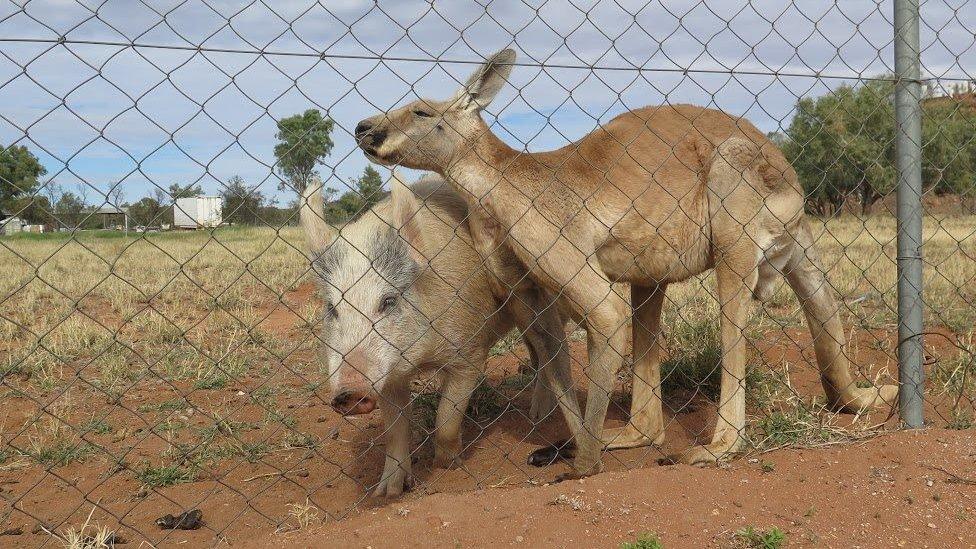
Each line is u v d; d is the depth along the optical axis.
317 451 5.62
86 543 3.98
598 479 4.10
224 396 6.95
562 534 3.54
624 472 4.20
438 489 4.90
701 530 3.62
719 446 4.72
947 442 4.54
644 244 5.02
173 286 13.56
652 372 5.52
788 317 8.68
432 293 4.76
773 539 3.47
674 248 5.12
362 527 3.65
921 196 4.76
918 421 4.82
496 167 4.78
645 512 3.75
